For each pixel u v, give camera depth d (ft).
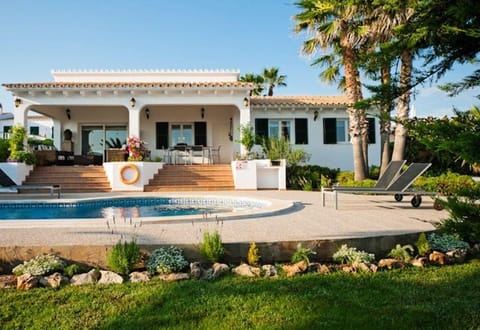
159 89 60.64
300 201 38.58
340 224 22.38
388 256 17.02
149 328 10.00
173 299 11.78
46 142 87.25
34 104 59.77
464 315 10.69
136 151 57.11
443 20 12.13
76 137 75.15
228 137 76.54
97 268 14.69
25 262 14.25
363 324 10.13
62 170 57.21
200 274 14.06
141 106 61.46
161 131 75.77
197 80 73.61
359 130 53.62
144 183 55.26
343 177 60.90
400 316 10.62
